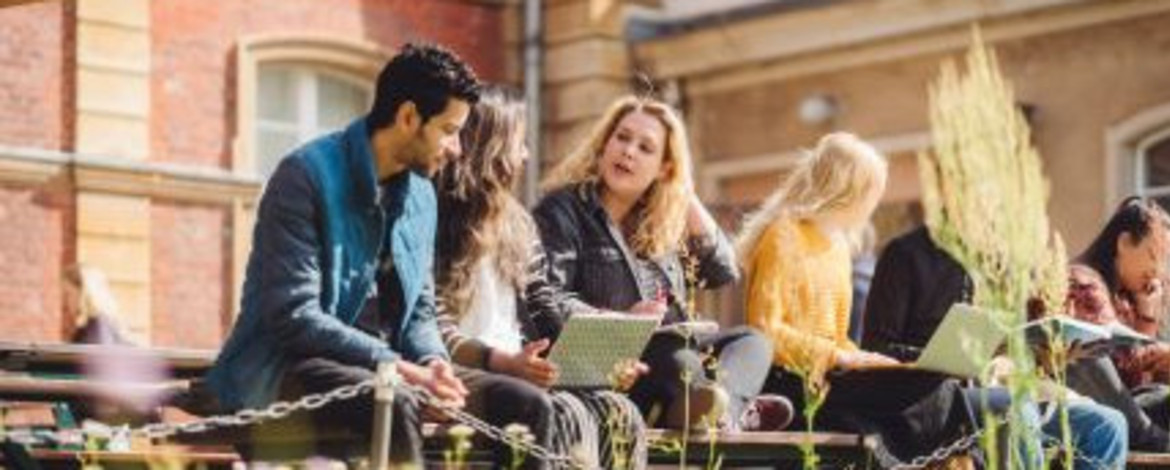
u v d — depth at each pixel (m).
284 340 7.99
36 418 14.13
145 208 21.23
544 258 9.66
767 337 9.91
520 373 8.63
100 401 9.77
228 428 8.36
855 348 10.39
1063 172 21.41
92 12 21.05
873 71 22.95
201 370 10.22
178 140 21.73
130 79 21.30
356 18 23.50
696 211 10.39
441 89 8.27
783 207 10.37
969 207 6.88
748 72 24.14
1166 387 11.47
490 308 9.27
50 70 20.80
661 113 10.02
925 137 22.34
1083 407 10.57
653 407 9.33
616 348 8.78
